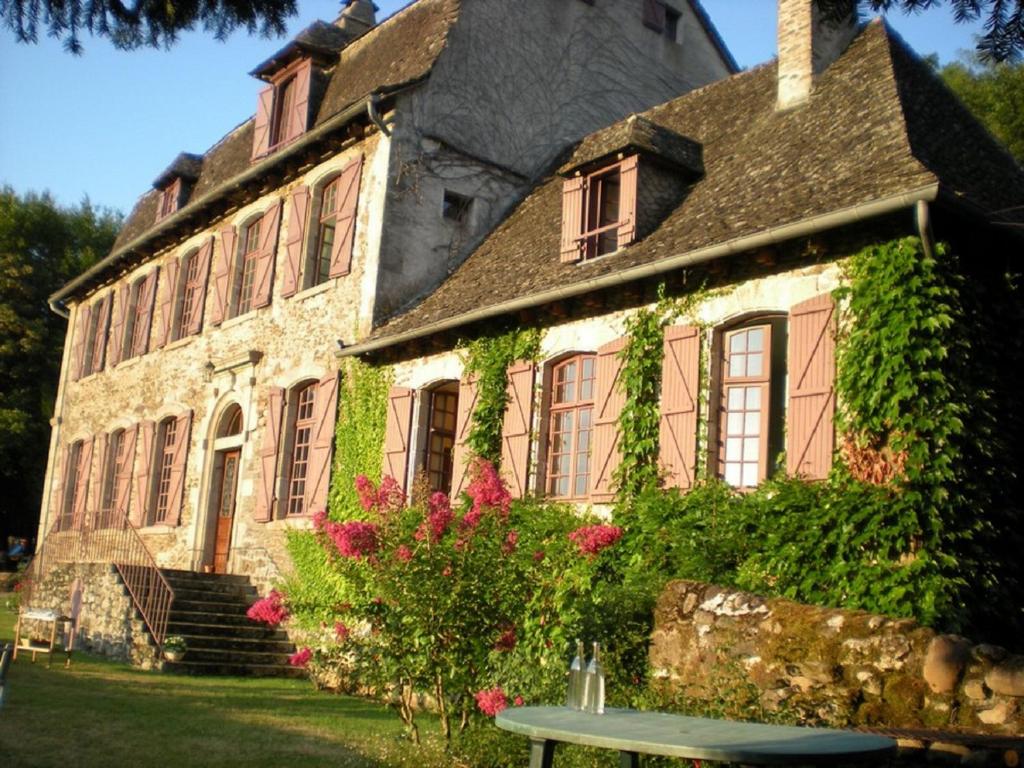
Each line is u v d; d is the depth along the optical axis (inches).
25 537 1378.0
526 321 490.6
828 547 340.5
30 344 1364.4
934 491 323.3
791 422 366.0
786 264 383.9
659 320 427.8
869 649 274.7
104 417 880.9
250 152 762.2
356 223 607.2
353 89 656.4
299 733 351.3
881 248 348.8
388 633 301.1
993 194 390.3
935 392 329.4
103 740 319.0
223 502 695.1
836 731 200.4
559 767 273.6
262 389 662.5
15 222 1480.1
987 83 823.1
